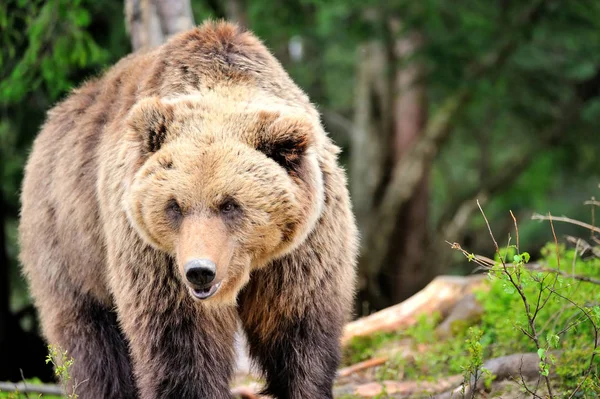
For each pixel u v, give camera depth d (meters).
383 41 29.19
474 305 13.58
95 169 10.06
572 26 28.92
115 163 9.21
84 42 17.64
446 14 28.67
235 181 8.23
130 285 9.00
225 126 8.56
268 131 8.48
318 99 34.62
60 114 11.49
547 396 9.07
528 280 9.34
